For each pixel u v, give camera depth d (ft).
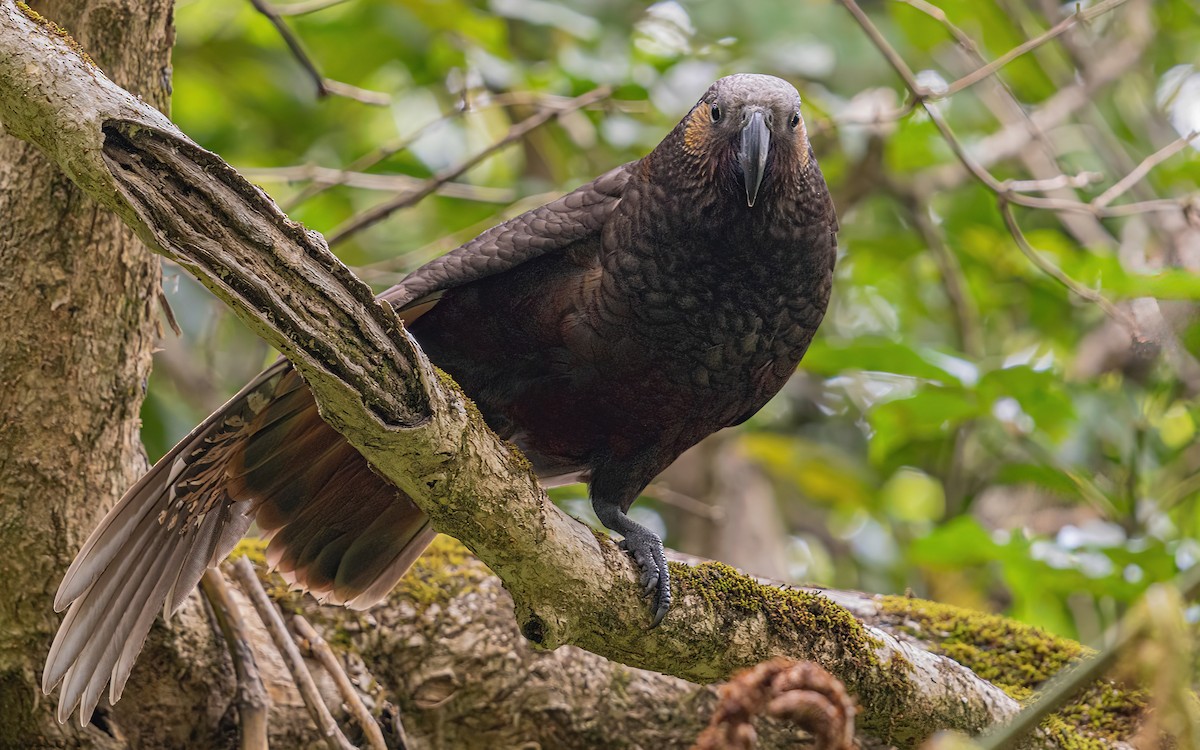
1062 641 32.17
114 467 26.96
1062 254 41.91
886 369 37.93
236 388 45.60
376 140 52.44
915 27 45.96
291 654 28.71
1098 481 43.68
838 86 47.44
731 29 45.11
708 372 27.81
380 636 30.35
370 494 27.53
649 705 30.63
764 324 27.73
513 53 49.70
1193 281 35.96
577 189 28.53
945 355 37.83
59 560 26.48
